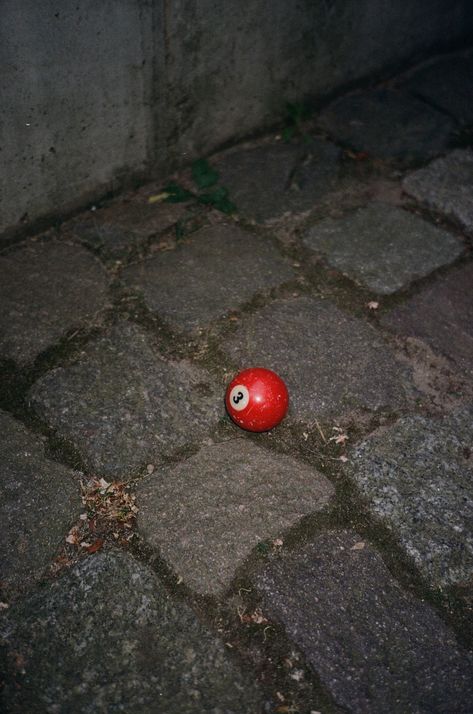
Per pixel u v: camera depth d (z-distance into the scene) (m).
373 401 1.06
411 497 0.99
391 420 1.05
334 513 0.98
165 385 1.06
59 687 0.88
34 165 1.18
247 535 0.96
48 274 1.17
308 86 1.41
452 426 1.05
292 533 0.96
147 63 1.19
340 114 1.44
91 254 1.20
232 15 1.24
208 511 0.97
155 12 1.16
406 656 0.90
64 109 1.16
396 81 1.53
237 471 1.00
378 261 1.21
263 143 1.39
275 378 1.00
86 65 1.14
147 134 1.26
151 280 1.17
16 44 1.08
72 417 1.03
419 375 1.09
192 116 1.29
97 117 1.19
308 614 0.92
